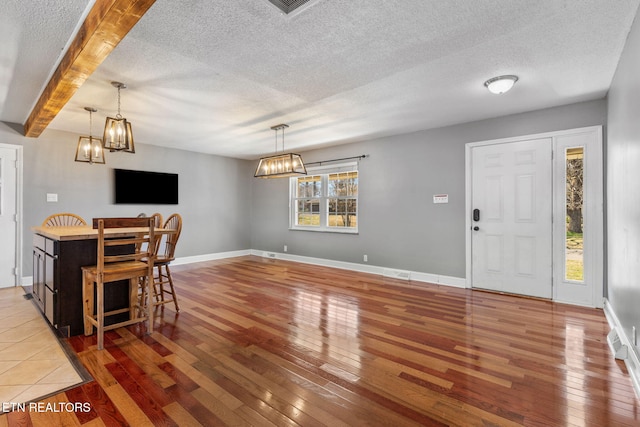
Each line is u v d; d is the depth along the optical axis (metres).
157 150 5.74
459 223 4.32
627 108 2.27
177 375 2.00
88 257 2.72
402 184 4.89
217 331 2.73
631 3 1.82
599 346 2.44
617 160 2.71
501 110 3.75
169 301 3.19
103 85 2.95
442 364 2.15
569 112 3.53
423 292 4.02
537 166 3.74
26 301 3.57
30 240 4.36
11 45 2.25
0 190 4.15
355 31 2.10
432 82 2.95
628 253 2.27
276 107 3.63
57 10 1.87
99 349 2.36
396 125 4.41
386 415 1.62
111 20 1.70
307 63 2.56
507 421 1.58
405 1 1.79
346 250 5.61
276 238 6.82
